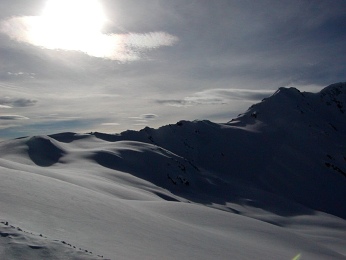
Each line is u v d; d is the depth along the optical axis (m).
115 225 20.83
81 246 14.54
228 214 43.84
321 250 37.66
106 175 92.75
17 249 11.24
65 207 21.25
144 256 16.11
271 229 40.69
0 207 17.30
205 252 21.25
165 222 27.38
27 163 110.94
